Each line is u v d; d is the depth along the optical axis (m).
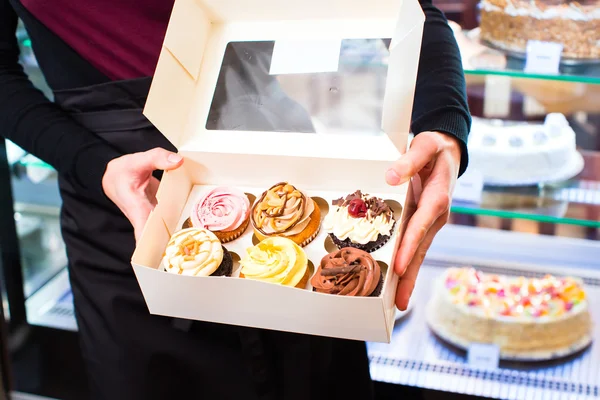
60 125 1.11
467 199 1.34
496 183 1.33
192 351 1.12
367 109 1.02
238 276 1.04
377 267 0.98
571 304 1.33
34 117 1.12
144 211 1.03
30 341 1.49
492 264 1.39
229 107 1.06
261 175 1.06
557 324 1.32
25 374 1.45
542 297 1.34
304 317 0.92
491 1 1.28
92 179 1.07
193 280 0.92
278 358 1.11
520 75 1.28
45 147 1.11
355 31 1.05
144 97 1.11
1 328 1.34
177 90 1.04
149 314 1.12
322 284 0.97
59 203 1.49
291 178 1.06
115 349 1.14
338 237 1.03
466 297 1.35
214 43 1.09
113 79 1.12
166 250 0.99
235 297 0.92
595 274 1.37
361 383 1.18
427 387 1.36
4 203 1.43
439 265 1.42
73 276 1.19
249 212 1.06
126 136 1.13
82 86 1.13
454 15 1.33
